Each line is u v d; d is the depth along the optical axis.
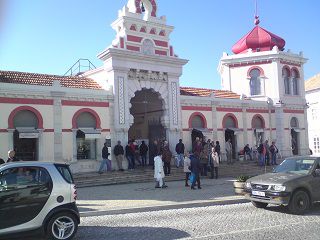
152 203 13.66
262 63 33.69
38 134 21.34
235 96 32.84
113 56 24.30
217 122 29.73
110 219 11.59
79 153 23.23
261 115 32.56
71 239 8.82
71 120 22.69
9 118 20.66
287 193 11.51
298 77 35.12
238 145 30.83
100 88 25.38
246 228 9.68
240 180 15.52
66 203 8.85
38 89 21.62
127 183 21.31
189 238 8.75
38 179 8.74
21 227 8.39
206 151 23.06
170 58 26.59
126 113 24.72
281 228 9.59
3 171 8.55
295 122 34.62
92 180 20.48
